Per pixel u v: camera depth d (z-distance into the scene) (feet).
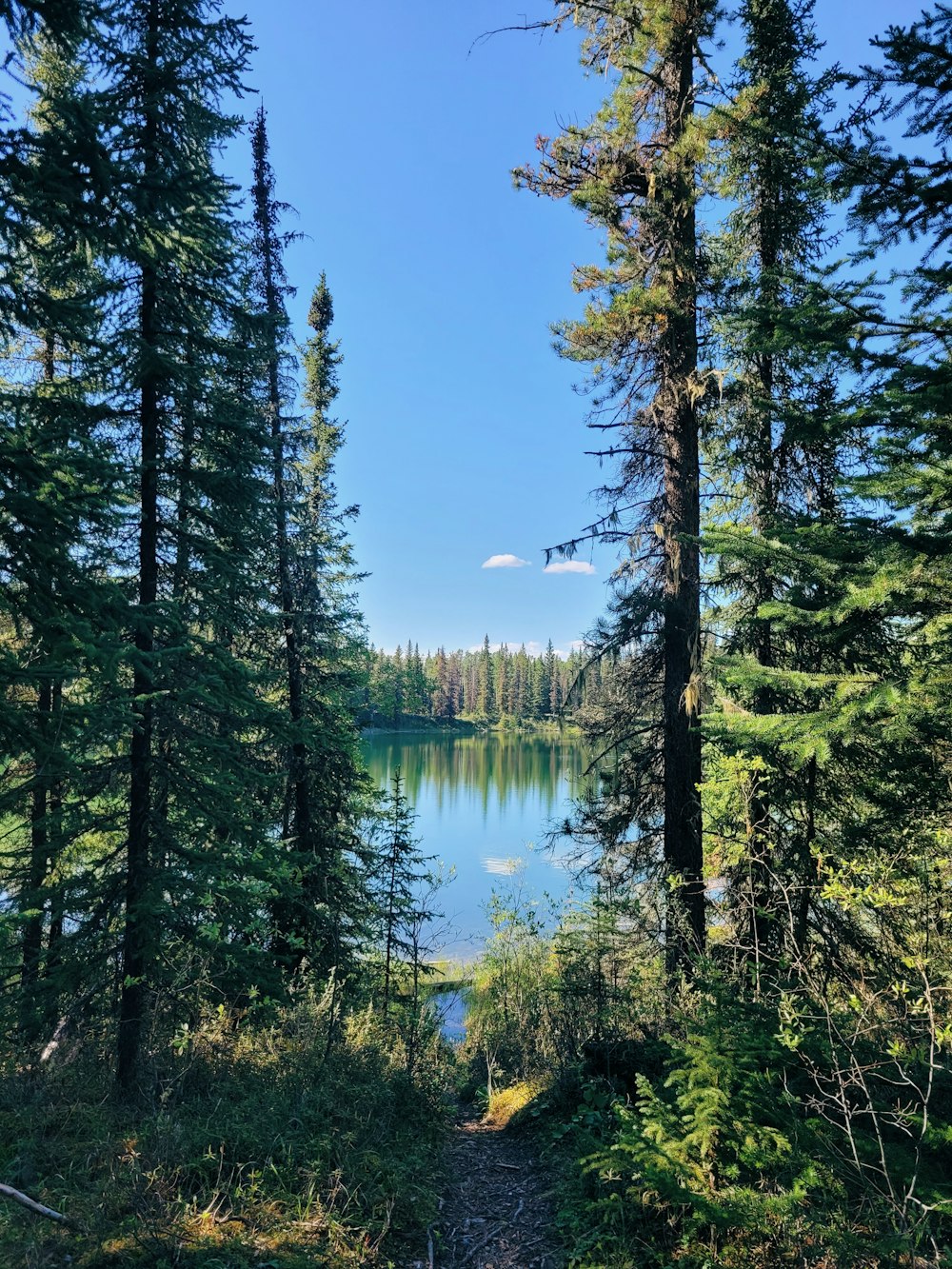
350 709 45.27
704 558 30.58
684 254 29.01
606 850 32.22
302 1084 21.44
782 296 20.12
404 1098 24.21
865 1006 15.05
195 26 23.00
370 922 40.91
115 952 21.38
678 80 30.63
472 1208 18.79
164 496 24.27
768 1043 15.46
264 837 24.26
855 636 22.17
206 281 24.80
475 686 440.45
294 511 37.73
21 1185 15.34
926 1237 11.32
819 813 28.12
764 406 19.53
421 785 191.42
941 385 14.29
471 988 56.75
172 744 25.00
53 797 27.73
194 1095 20.97
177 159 22.65
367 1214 16.75
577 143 30.78
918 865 17.72
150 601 22.99
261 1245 14.49
